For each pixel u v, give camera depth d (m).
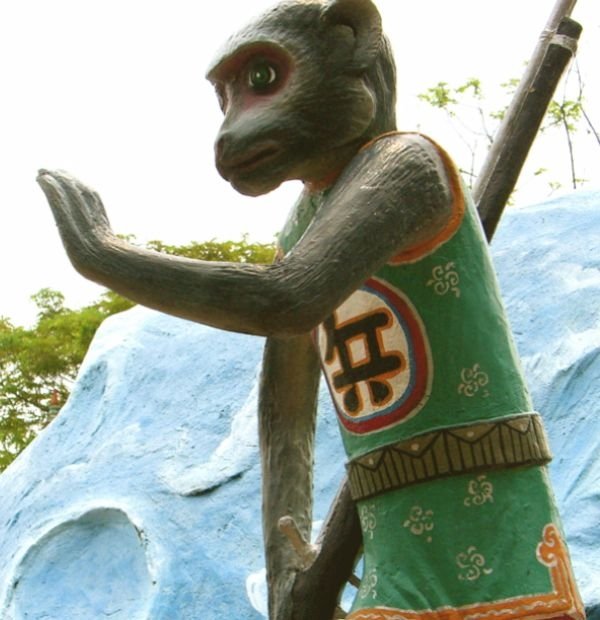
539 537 2.64
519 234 6.39
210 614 5.45
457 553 2.61
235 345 6.67
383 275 2.72
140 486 6.09
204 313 2.49
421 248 2.69
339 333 2.79
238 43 2.75
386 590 2.63
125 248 2.57
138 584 5.80
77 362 15.80
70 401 6.97
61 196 2.65
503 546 2.61
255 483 5.90
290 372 3.04
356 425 2.76
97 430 6.63
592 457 5.28
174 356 6.77
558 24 3.16
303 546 2.88
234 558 5.62
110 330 7.25
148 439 6.35
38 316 17.59
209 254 14.93
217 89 2.86
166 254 2.56
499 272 6.21
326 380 2.90
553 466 5.36
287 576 2.89
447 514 2.62
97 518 6.07
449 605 2.58
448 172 2.66
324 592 2.85
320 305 2.47
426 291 2.70
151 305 2.54
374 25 2.76
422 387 2.68
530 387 5.65
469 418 2.66
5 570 6.15
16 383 15.78
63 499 6.26
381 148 2.63
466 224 2.72
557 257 6.16
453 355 2.68
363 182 2.57
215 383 6.50
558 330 5.82
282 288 2.46
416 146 2.62
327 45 2.74
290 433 3.04
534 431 2.70
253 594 5.44
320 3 2.76
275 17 2.75
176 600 5.54
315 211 2.86
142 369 6.78
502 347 2.72
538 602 2.58
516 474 2.66
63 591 5.97
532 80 3.10
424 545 2.62
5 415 15.72
